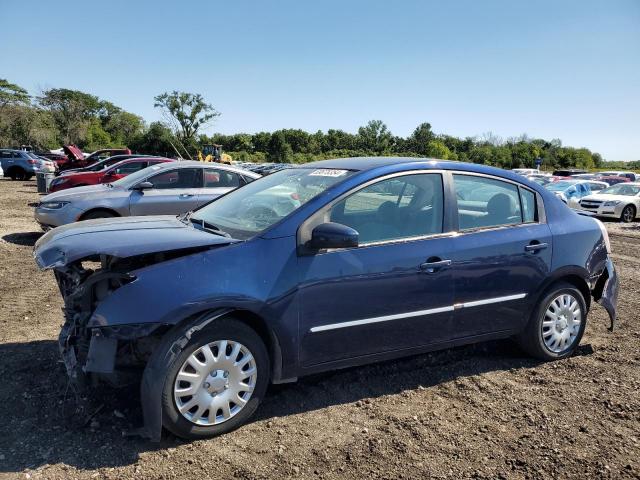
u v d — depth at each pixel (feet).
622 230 54.90
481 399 12.32
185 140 237.86
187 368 9.86
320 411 11.52
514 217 14.07
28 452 9.47
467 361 14.60
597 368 14.33
